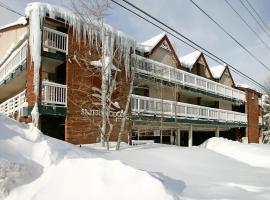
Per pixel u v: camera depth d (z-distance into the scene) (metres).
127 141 18.59
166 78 23.41
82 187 5.49
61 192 5.50
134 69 17.62
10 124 7.91
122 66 18.98
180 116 23.97
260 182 8.02
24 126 8.38
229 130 37.53
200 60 31.22
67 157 7.07
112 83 16.06
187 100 30.39
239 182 7.82
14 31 21.12
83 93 16.83
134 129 24.14
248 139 37.28
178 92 27.00
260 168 12.09
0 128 7.37
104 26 17.34
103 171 5.70
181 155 11.43
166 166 9.34
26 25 16.84
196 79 27.70
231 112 32.78
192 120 25.39
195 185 6.86
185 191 6.06
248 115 38.03
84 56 17.11
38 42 15.25
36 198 5.39
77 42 16.98
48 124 16.61
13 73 18.12
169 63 26.23
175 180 7.02
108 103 16.70
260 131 44.47
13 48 19.22
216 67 36.44
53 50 17.25
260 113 43.97
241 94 36.62
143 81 21.97
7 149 6.57
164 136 28.50
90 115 16.73
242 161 13.79
